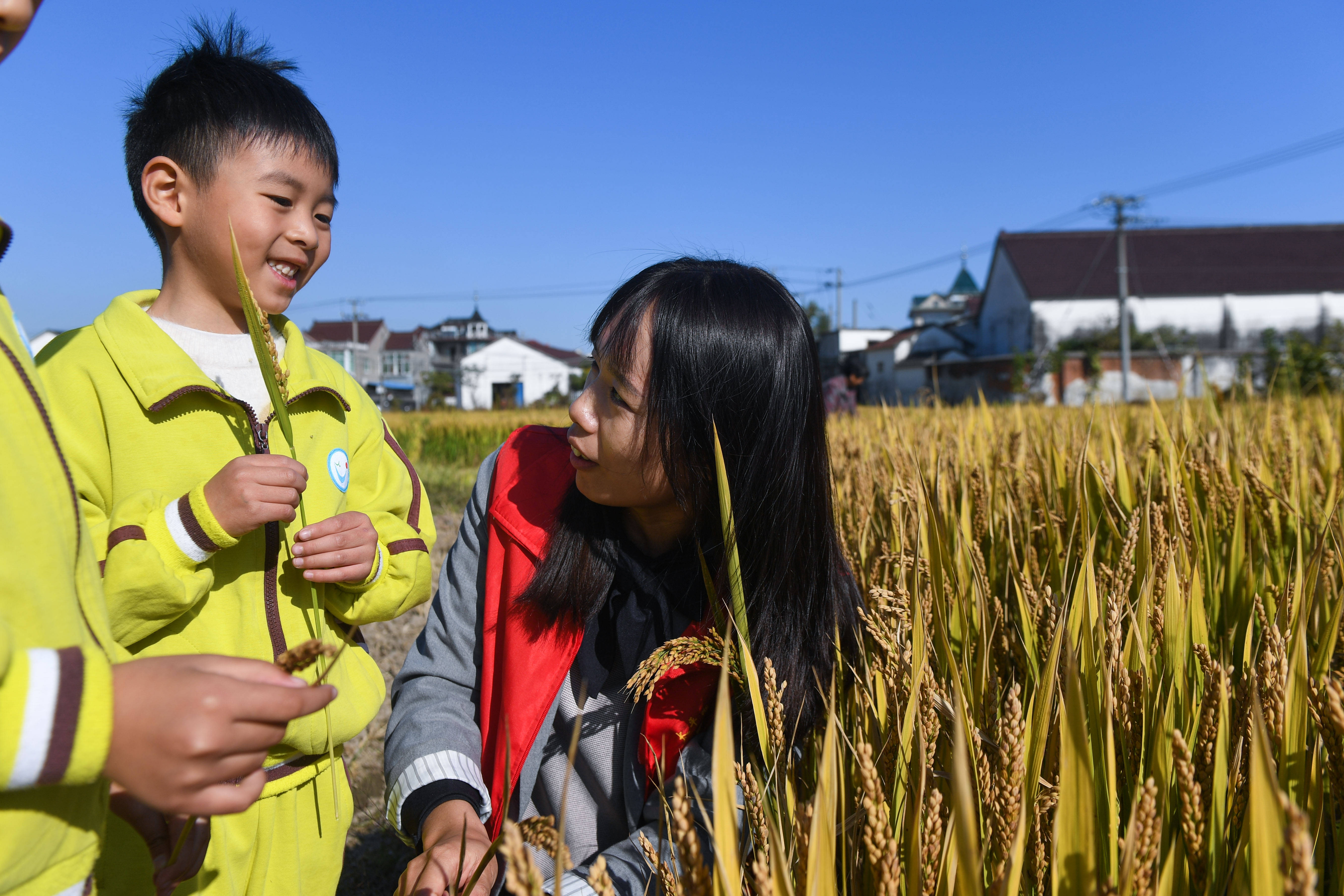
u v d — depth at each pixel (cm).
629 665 143
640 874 130
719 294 130
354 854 290
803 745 141
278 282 164
